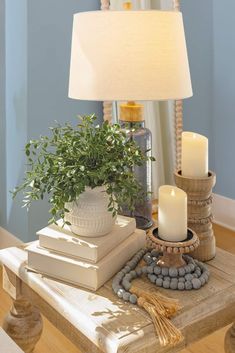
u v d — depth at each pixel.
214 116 3.03
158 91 1.34
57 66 2.41
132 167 1.35
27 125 2.34
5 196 2.57
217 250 1.40
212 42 2.95
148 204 1.55
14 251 1.37
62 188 1.16
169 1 2.96
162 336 0.99
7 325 1.43
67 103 2.50
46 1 2.30
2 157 2.55
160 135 3.06
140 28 1.30
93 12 1.31
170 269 1.18
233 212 3.02
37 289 1.21
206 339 1.90
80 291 1.16
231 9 2.79
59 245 1.22
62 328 1.17
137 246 1.33
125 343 0.97
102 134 1.21
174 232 1.19
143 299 1.09
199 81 3.09
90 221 1.20
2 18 2.42
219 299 1.14
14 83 2.39
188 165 1.33
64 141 1.22
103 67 1.33
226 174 3.04
